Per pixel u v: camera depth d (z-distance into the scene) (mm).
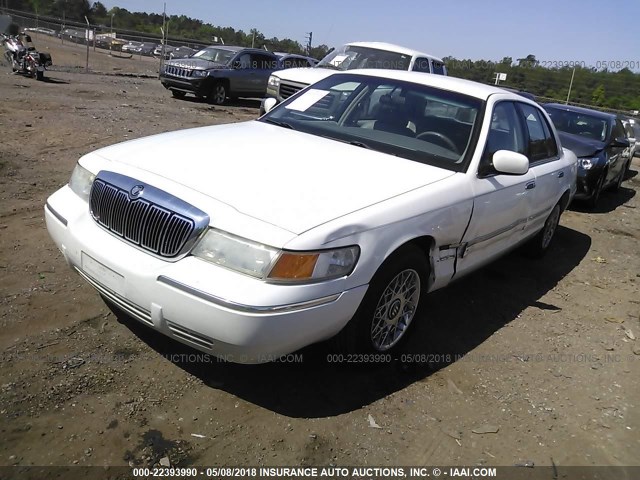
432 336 4105
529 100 5223
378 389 3389
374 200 3188
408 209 3277
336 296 2891
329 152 3770
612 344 4414
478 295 4977
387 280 3221
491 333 4309
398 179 3514
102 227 3178
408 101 4391
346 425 3049
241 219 2795
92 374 3174
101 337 3521
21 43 16969
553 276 5758
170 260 2855
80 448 2668
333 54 12156
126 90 16375
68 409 2895
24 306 3732
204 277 2734
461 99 4352
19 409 2848
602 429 3336
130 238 3020
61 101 11938
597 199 9406
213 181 3080
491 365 3842
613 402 3629
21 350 3295
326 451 2857
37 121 9391
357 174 3457
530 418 3342
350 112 4445
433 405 3318
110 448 2693
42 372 3129
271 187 3084
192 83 15922
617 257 6762
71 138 8500
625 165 10852
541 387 3672
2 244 4594
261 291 2670
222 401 3109
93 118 10289
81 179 3459
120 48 36500
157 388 3141
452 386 3521
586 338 4457
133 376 3207
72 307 3801
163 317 2855
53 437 2709
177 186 3018
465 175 3846
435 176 3693
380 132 4184
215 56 17078
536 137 5164
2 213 5238
